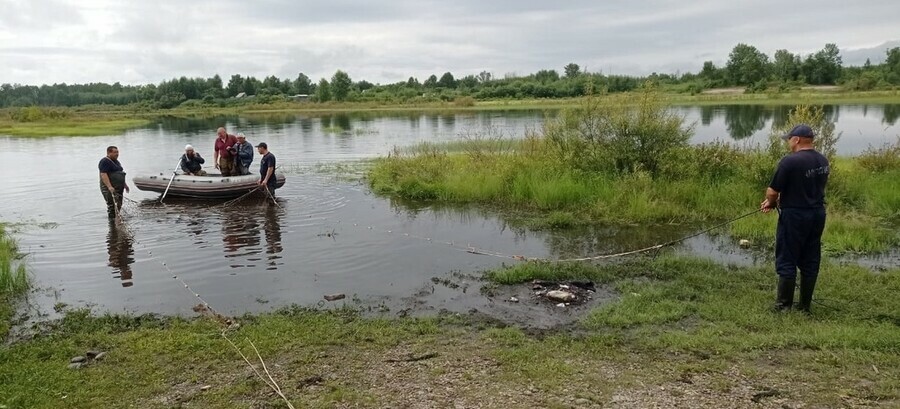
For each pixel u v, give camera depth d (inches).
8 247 368.8
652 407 165.8
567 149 536.4
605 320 236.2
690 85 3516.2
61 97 4712.1
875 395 168.9
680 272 300.4
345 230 412.2
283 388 184.5
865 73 3216.0
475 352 209.5
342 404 172.9
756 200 440.1
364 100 3457.2
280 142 1167.0
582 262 325.1
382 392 179.8
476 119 1811.0
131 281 308.2
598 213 435.5
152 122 2105.1
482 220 439.2
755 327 224.5
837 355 195.3
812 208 228.1
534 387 180.1
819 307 240.8
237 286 297.3
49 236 402.6
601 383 181.6
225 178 522.6
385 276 309.7
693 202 452.4
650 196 452.8
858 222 375.2
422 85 4227.4
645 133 497.0
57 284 305.4
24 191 589.3
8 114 2284.7
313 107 3120.1
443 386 182.7
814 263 233.8
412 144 1032.8
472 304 265.0
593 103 527.2
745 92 3208.7
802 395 170.4
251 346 216.7
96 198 548.7
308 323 241.3
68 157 926.4
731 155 517.3
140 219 451.8
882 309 237.3
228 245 374.3
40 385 189.6
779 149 454.6
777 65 3609.7
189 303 275.1
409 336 226.2
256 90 4227.4
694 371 188.4
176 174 547.8
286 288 293.1
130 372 198.8
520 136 1059.3
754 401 167.8
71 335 234.7
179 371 199.6
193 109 3356.3
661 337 216.2
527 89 3326.8
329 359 205.9
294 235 398.6
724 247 352.8
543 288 283.9
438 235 396.5
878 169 526.9
